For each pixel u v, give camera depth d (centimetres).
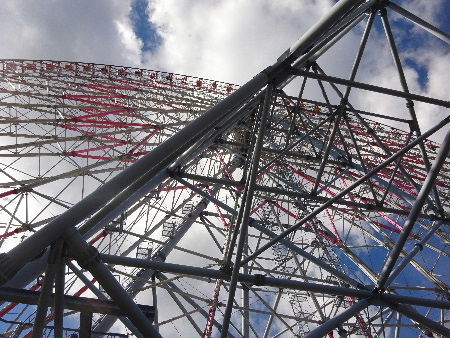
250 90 805
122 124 2081
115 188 662
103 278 663
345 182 2142
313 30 782
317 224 2098
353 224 2225
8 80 2155
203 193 1241
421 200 919
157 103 2367
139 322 687
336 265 1762
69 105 2008
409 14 981
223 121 1254
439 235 2184
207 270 974
